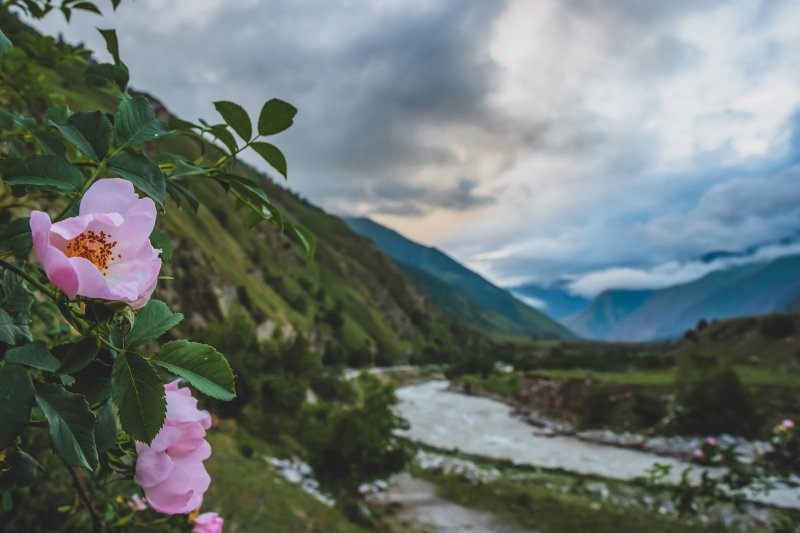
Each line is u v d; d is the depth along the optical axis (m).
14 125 1.17
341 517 18.58
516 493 29.69
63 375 0.70
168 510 0.83
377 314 148.25
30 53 1.66
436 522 24.23
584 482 33.16
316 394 53.75
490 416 62.47
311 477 23.94
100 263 0.72
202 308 58.34
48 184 0.81
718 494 3.89
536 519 25.05
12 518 2.76
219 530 1.53
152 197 0.85
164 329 0.75
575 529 23.08
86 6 1.48
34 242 0.65
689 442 42.66
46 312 1.54
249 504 12.65
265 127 1.03
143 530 1.53
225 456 18.25
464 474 33.59
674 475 29.45
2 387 0.63
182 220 84.88
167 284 53.69
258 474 17.92
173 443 0.86
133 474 0.86
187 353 0.74
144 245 0.74
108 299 0.66
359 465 22.08
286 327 79.69
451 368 103.81
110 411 0.77
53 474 3.08
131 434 0.65
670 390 52.81
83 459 0.63
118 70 1.22
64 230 0.66
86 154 0.84
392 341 136.50
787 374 57.59
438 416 61.22
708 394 43.78
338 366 97.69
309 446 22.70
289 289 113.25
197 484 0.86
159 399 0.67
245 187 1.12
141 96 0.94
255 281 95.69
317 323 110.19
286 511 13.80
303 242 1.19
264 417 31.56
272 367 49.81
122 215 0.76
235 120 1.02
